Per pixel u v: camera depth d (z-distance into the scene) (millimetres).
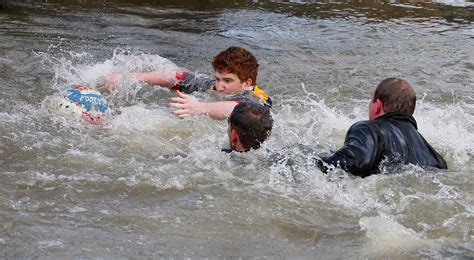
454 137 8438
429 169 6969
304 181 6672
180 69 11359
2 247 5102
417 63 12625
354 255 5336
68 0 17297
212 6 18047
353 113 9516
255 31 15070
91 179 6527
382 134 6871
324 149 7500
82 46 12477
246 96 8938
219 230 5652
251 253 5309
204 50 12984
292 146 7512
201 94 9438
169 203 6105
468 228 5867
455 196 6465
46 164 6863
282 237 5617
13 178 6434
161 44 13250
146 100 9477
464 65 12602
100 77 10078
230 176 6746
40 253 5055
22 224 5500
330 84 11008
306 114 9273
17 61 11016
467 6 19797
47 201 5988
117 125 8219
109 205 5996
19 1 16688
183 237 5492
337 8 18703
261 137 7355
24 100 8984
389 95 7105
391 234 5668
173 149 7562
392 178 6703
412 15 18031
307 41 14211
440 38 15031
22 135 7645
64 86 9773
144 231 5543
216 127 8359
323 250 5414
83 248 5184
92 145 7500
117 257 5082
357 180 6680
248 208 6078
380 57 13008
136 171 6770
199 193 6344
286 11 17906
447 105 10031
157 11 16812
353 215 6055
